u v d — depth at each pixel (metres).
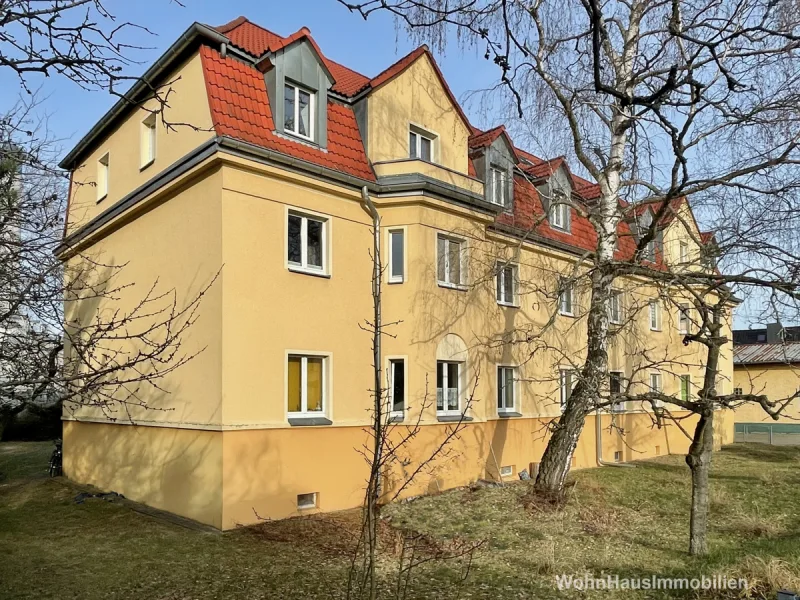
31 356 5.59
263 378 10.81
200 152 10.77
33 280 5.93
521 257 16.88
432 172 13.51
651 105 6.33
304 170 11.63
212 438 10.34
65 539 9.43
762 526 10.01
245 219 10.84
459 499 12.25
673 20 9.64
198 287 11.01
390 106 13.69
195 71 11.46
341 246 12.43
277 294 11.20
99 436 14.23
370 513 4.01
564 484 12.47
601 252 12.41
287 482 10.95
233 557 8.39
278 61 11.80
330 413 11.87
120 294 13.65
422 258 13.03
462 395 13.97
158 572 7.71
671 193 10.28
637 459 20.62
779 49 9.59
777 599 6.13
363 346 12.66
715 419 24.77
